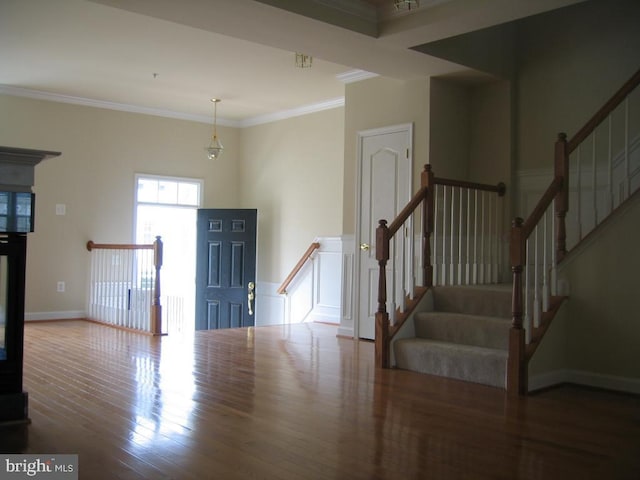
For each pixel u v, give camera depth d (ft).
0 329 10.69
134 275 23.59
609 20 17.63
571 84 18.40
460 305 16.60
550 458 9.36
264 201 29.91
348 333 21.49
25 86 24.68
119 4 13.57
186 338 20.81
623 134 16.96
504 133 19.45
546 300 14.61
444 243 17.54
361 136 21.24
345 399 12.70
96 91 25.43
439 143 19.27
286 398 12.67
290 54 19.93
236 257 29.32
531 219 14.05
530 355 13.70
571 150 15.29
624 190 15.89
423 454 9.43
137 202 28.22
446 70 18.37
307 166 27.71
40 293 25.58
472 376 14.51
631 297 14.12
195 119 29.99
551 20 18.92
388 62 17.62
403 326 16.38
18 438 9.85
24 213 10.77
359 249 21.09
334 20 14.79
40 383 13.76
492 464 9.05
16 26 17.67
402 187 19.81
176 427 10.54
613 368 14.32
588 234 14.83
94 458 8.96
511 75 19.45
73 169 26.37
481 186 18.56
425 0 14.64
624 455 9.52
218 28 15.08
